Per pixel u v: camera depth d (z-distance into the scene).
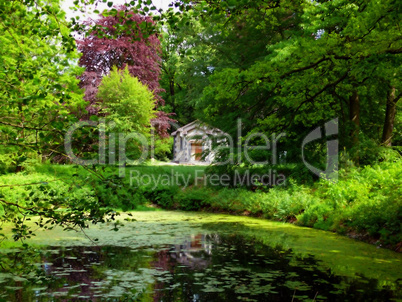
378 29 8.01
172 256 6.82
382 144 15.37
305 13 11.39
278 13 15.91
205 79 22.83
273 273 5.62
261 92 16.61
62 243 8.05
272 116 12.45
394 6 7.20
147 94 22.78
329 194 12.12
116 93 22.11
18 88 3.75
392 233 7.90
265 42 18.03
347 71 9.97
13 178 12.77
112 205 4.00
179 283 5.07
